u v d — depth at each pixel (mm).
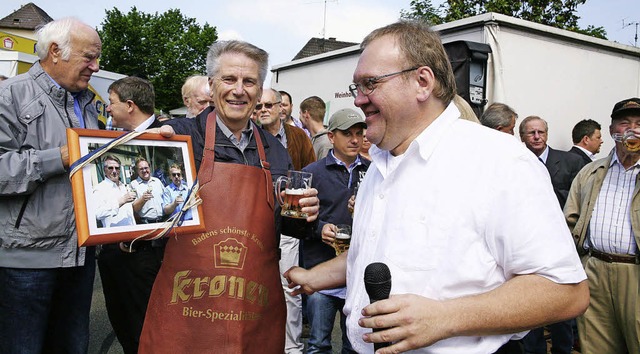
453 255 1384
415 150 1504
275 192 2246
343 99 7855
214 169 2049
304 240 3389
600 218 3250
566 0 13766
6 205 2400
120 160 1784
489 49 5738
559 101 6406
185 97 4500
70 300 2787
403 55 1484
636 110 3072
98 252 3559
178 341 1962
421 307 1266
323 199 3412
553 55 6305
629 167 3189
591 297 3324
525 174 1354
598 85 6836
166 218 1844
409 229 1456
